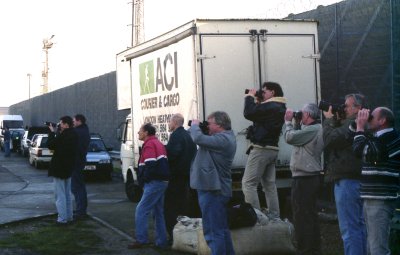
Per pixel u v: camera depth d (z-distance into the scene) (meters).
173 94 11.07
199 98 10.03
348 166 6.24
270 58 10.41
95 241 9.18
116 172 23.42
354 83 10.85
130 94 13.88
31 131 35.38
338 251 7.98
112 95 29.50
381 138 5.62
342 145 6.26
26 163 30.30
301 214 7.09
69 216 10.93
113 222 11.13
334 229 9.48
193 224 8.35
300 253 7.13
